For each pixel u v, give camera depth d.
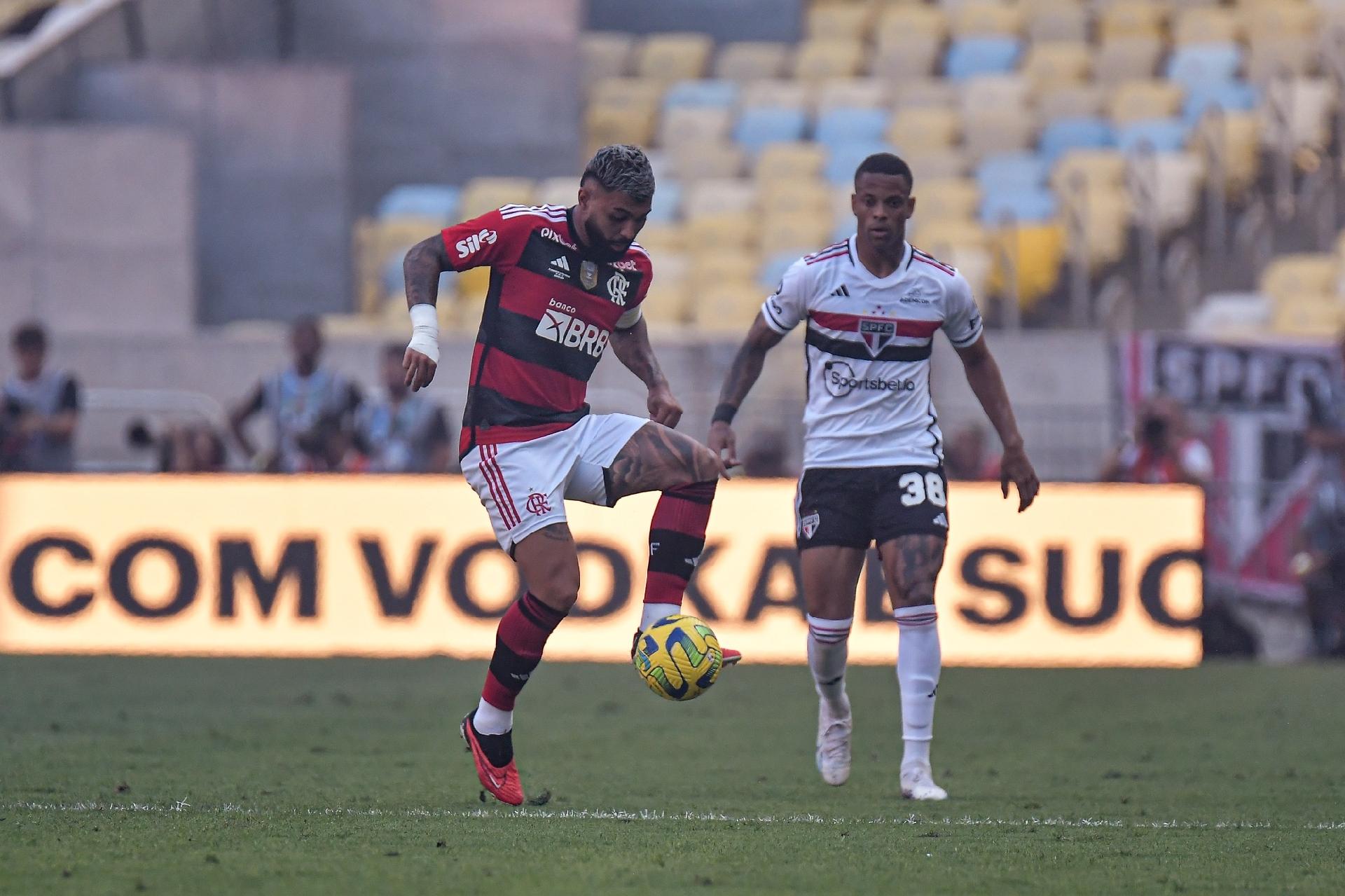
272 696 29.23
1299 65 66.94
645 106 67.00
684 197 61.66
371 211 65.44
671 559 16.95
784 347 47.53
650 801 18.36
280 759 21.77
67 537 35.88
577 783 19.95
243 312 59.53
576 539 35.47
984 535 35.47
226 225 59.50
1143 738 25.52
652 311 55.16
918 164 62.69
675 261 57.09
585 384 16.95
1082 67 68.75
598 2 73.69
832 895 12.71
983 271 55.91
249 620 35.72
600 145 66.44
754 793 19.30
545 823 16.23
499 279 16.64
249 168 59.38
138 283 54.19
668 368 47.34
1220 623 38.34
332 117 59.47
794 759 22.64
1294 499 40.72
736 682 32.34
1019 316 56.84
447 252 16.41
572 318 16.58
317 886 12.64
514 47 64.88
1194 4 72.56
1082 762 22.84
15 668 33.12
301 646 35.62
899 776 20.53
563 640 35.47
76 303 54.09
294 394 39.69
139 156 54.09
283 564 35.78
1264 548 40.81
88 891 12.44
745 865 13.88
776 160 63.25
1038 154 64.25
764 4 73.31
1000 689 32.03
